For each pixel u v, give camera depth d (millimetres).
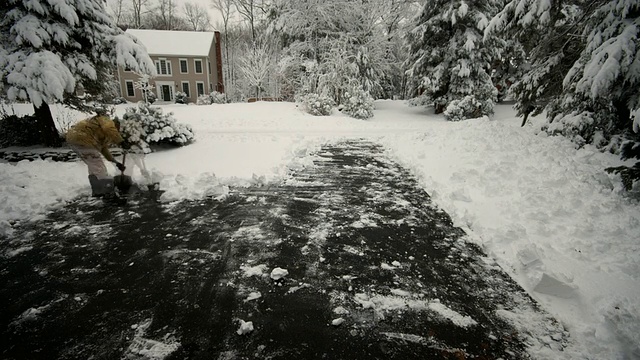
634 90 6113
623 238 2951
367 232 3469
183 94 30828
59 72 6738
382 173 5926
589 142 6824
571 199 3740
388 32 23781
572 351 1873
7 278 2572
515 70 18859
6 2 6895
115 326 2062
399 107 19688
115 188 4730
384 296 2387
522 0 7977
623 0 5551
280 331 2023
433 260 2906
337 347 1901
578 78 6977
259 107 17797
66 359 1807
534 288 2451
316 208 4156
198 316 2156
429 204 4355
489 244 3146
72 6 7105
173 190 4555
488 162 5535
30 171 5223
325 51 20625
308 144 8508
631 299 2215
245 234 3383
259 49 28406
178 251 3018
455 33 15625
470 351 1878
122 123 4930
